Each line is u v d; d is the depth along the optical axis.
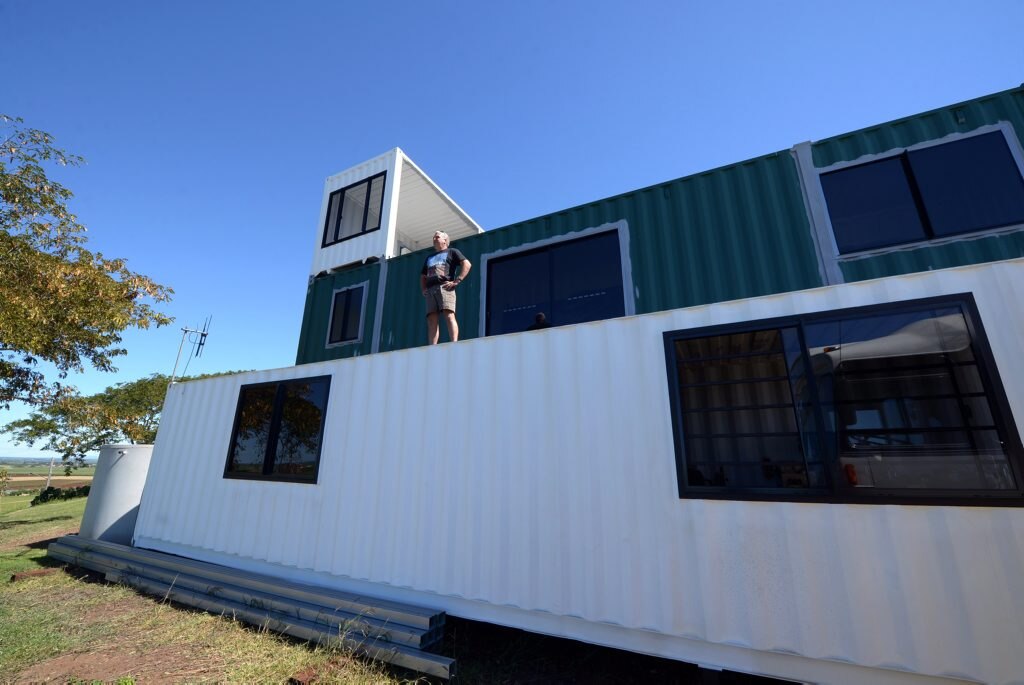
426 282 5.54
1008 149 4.59
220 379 5.71
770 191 5.43
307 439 4.71
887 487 2.54
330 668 3.09
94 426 12.14
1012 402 2.29
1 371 9.22
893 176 5.00
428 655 3.04
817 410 2.62
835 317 2.71
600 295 6.13
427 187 10.00
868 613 2.31
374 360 4.45
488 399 3.66
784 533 2.54
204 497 5.25
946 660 2.14
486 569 3.32
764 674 2.48
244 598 4.11
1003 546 2.16
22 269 8.55
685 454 2.88
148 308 11.14
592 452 3.15
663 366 3.07
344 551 4.04
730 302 2.98
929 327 2.60
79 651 3.36
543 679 3.11
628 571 2.86
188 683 2.90
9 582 5.16
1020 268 2.44
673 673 3.18
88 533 6.49
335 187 10.24
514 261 6.97
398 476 3.94
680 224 5.78
